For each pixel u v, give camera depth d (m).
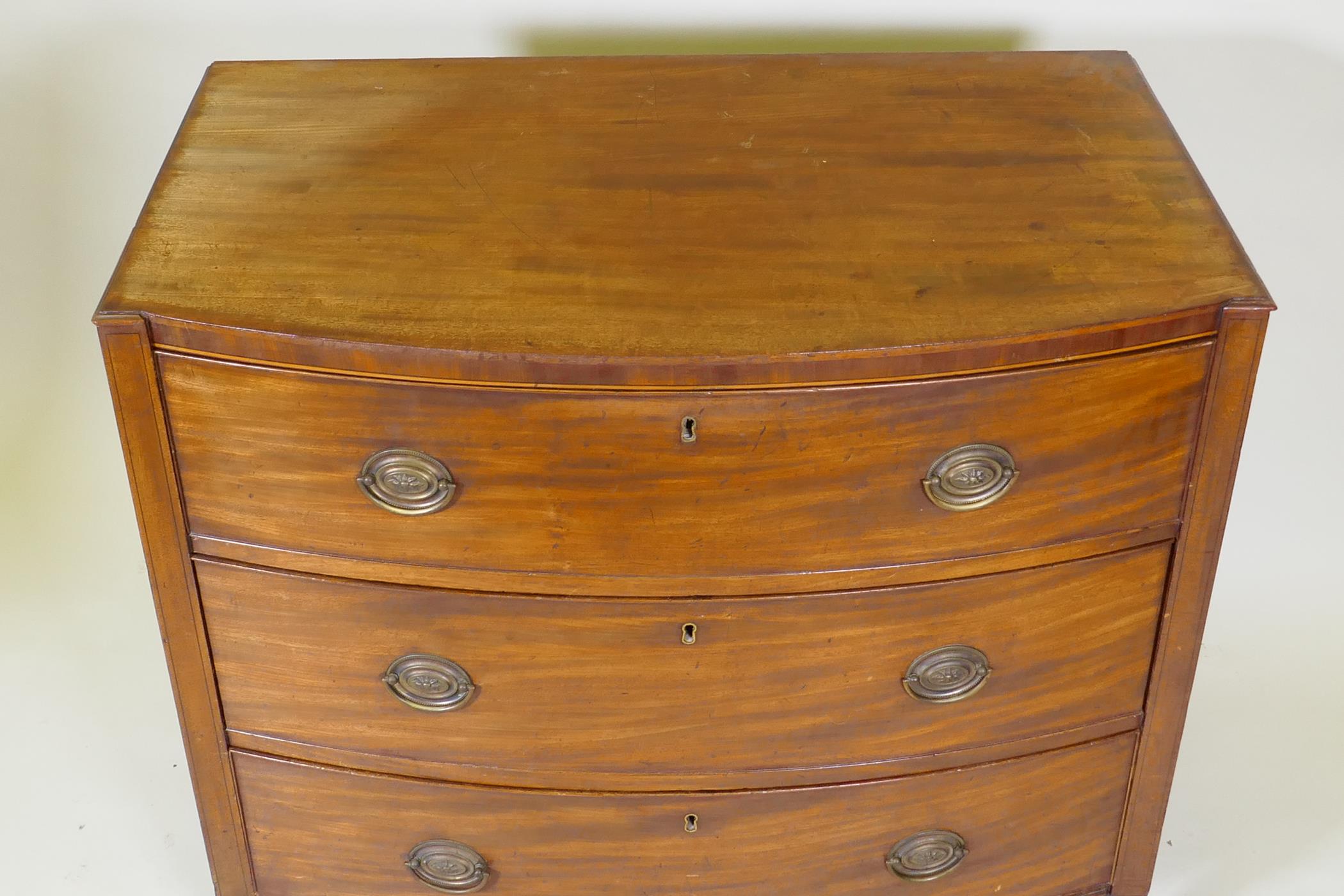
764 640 1.61
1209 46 2.05
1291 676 2.32
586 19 2.06
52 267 2.29
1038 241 1.53
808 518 1.52
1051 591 1.62
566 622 1.60
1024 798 1.79
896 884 1.84
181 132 1.71
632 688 1.65
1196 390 1.50
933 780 1.75
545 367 1.41
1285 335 2.28
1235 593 2.41
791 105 1.76
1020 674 1.68
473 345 1.40
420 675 1.65
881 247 1.52
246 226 1.56
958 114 1.74
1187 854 2.09
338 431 1.48
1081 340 1.43
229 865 1.87
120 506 2.47
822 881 1.83
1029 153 1.66
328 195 1.61
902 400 1.44
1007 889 1.88
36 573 2.44
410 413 1.46
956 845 1.81
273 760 1.76
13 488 2.46
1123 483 1.55
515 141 1.70
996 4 2.03
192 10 2.07
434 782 1.75
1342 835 2.11
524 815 1.76
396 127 1.72
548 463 1.48
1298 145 2.13
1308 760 2.21
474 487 1.50
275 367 1.45
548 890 1.84
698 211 1.58
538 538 1.54
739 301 1.45
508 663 1.64
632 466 1.47
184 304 1.45
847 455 1.47
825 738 1.70
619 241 1.54
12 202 2.23
